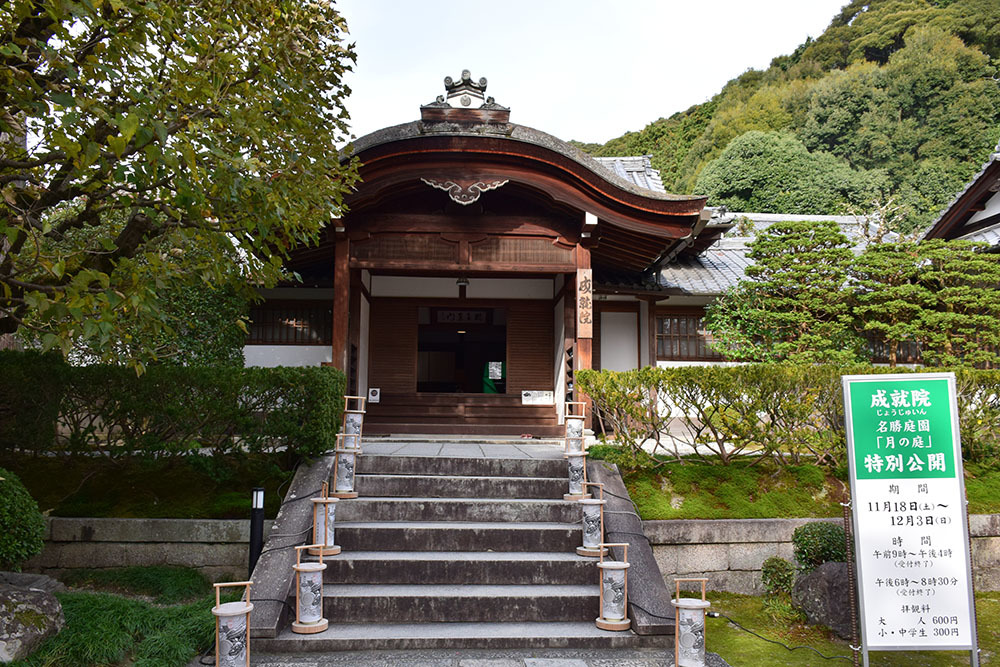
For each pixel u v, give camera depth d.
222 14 5.13
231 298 10.59
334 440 7.55
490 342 15.01
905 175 38.09
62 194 4.93
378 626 5.30
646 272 12.23
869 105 40.53
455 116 9.15
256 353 11.62
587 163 8.95
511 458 7.62
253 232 5.73
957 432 4.80
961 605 4.69
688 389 7.44
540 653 5.00
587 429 8.91
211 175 4.67
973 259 10.74
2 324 5.23
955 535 4.74
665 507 7.04
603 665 4.77
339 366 9.28
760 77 51.34
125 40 4.29
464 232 9.59
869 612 4.71
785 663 5.04
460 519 6.61
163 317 5.05
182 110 4.78
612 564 5.27
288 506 6.44
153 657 4.60
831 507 7.22
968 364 10.66
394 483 7.04
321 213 6.02
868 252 11.20
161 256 5.23
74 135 4.04
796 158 38.25
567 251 9.71
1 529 4.92
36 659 4.35
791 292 11.41
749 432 7.40
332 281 11.06
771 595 6.38
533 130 9.04
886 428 4.86
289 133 5.55
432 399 11.25
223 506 6.75
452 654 4.95
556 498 7.04
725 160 39.81
